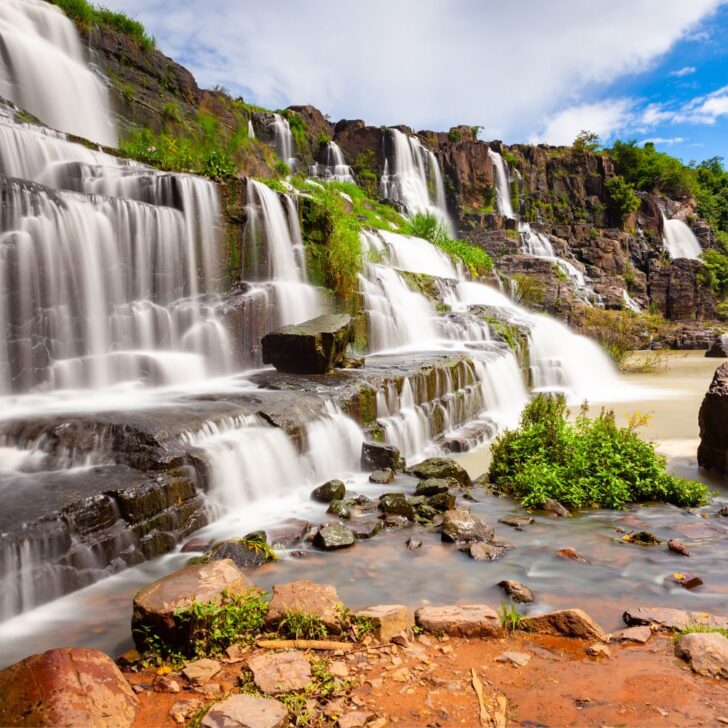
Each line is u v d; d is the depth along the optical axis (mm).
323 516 6473
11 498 4926
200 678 3283
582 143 52375
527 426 8617
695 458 9000
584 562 5215
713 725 2762
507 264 35969
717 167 73438
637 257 47406
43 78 17078
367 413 9633
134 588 4723
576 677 3264
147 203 10914
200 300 11375
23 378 8258
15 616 4238
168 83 24438
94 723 2752
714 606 4316
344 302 14445
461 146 46812
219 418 7125
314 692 3127
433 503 6852
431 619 3883
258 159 28172
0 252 7957
